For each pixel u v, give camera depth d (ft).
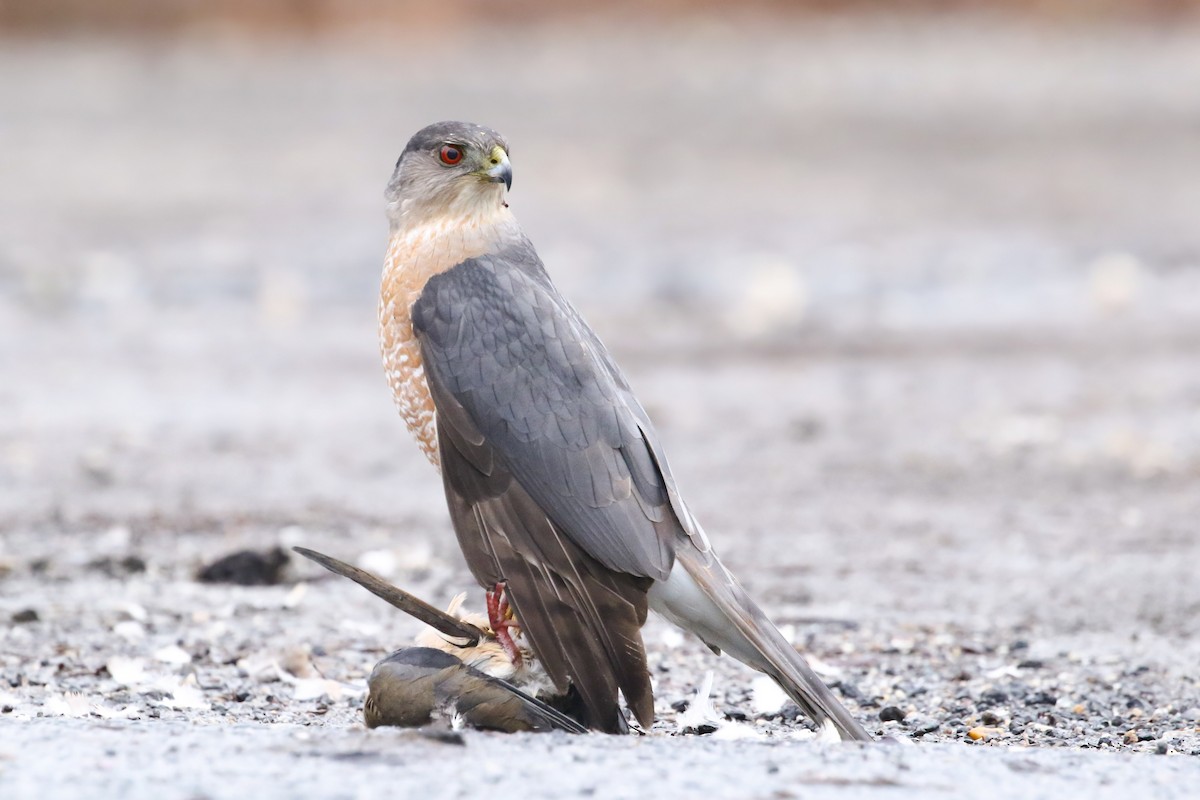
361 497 43.19
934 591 34.73
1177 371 61.31
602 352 24.49
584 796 17.62
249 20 184.85
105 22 181.98
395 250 25.71
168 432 50.98
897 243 88.89
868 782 18.60
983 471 47.29
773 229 92.43
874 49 180.24
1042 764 19.83
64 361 62.28
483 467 23.35
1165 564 37.14
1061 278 81.35
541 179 107.24
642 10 198.90
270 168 109.40
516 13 195.21
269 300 73.41
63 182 103.55
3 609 31.14
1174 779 19.26
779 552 38.34
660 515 22.93
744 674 28.09
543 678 22.86
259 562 34.37
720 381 60.49
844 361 64.44
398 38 183.62
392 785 17.79
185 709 24.93
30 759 18.72
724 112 139.54
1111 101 143.54
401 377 25.07
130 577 34.63
